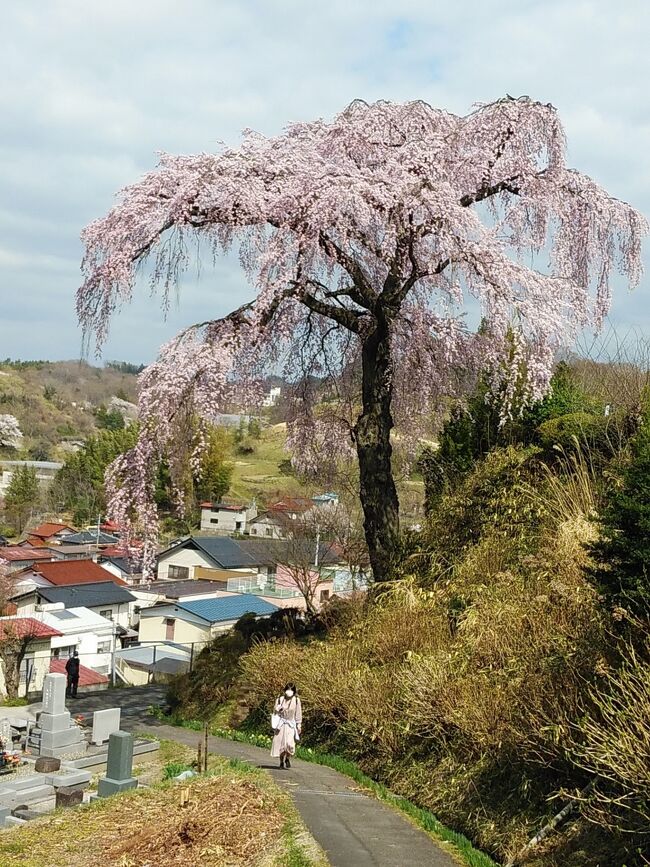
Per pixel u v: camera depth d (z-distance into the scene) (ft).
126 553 45.21
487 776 27.91
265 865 23.00
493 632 32.27
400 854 23.75
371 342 48.67
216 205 43.47
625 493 25.30
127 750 35.01
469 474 50.11
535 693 26.16
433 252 45.50
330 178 43.14
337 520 95.61
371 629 42.37
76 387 531.09
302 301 47.09
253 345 46.80
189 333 44.88
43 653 118.62
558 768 25.14
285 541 115.24
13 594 142.72
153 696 68.39
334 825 26.09
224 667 53.93
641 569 24.11
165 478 47.37
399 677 35.35
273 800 28.50
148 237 43.68
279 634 55.42
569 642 27.25
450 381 51.62
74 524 270.46
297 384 56.39
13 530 280.72
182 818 26.99
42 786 40.09
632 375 50.80
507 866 23.24
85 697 67.97
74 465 305.53
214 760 37.88
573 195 48.57
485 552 42.60
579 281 49.14
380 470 49.19
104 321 44.16
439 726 31.37
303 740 40.24
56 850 25.36
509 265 43.55
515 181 49.01
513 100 48.52
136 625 159.94
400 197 43.27
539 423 50.96
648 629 23.49
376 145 48.47
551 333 43.45
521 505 44.04
